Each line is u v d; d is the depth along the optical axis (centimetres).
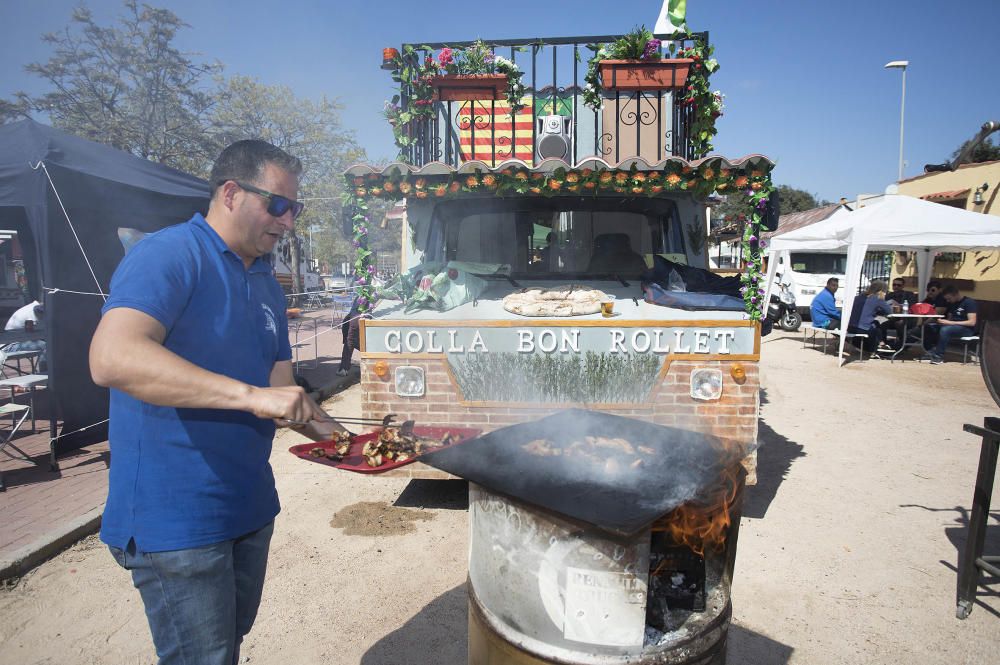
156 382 145
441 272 424
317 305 2519
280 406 152
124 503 163
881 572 346
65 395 546
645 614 176
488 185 424
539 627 173
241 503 177
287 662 269
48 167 523
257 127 2694
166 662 171
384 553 367
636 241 475
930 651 275
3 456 544
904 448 580
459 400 391
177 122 2555
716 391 371
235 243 183
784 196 5150
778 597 320
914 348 1235
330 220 2823
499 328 384
